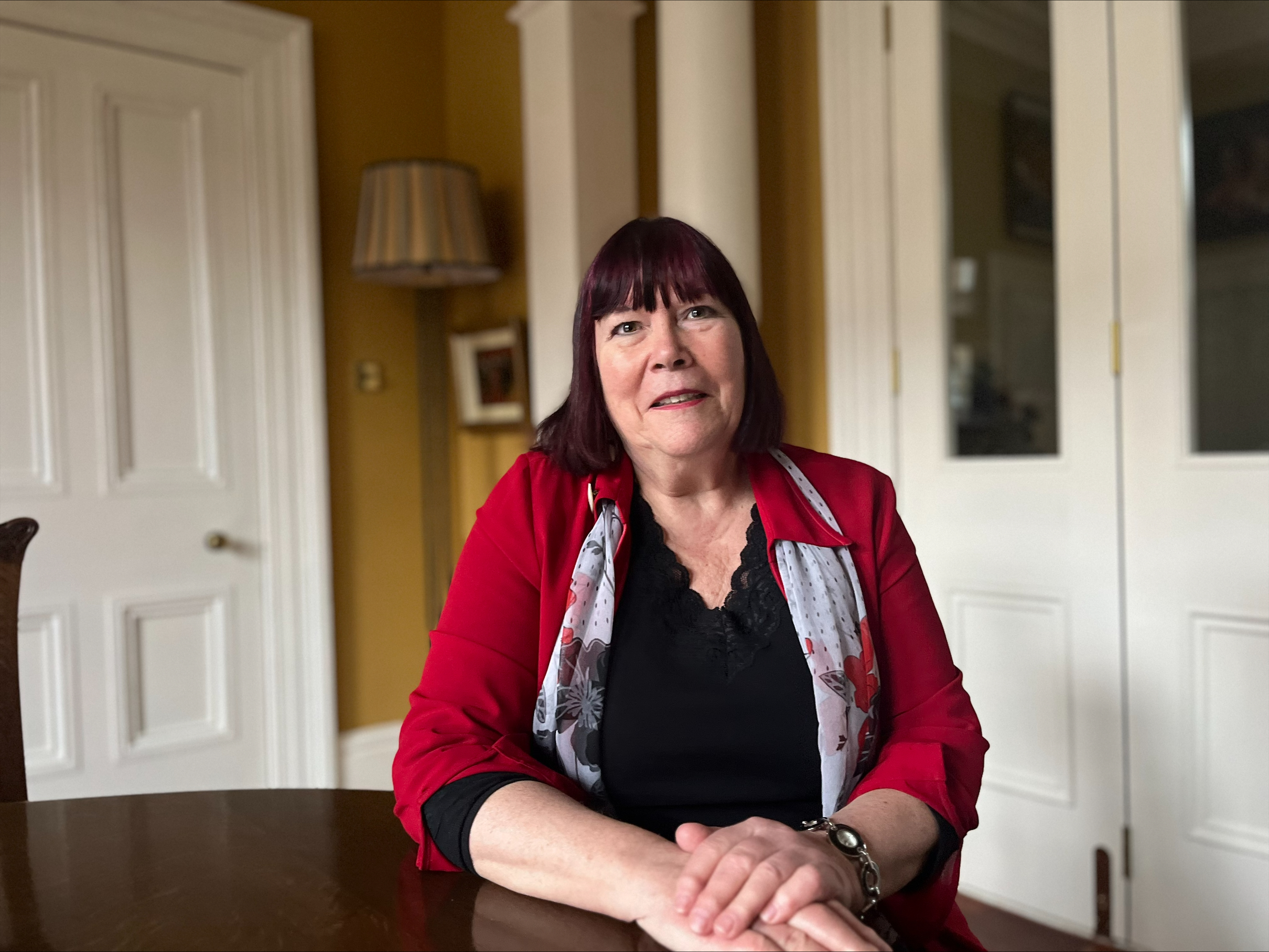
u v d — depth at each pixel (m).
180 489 2.70
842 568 1.09
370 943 0.75
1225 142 1.94
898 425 2.47
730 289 1.06
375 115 3.09
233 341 2.79
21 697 2.44
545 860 0.83
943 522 2.39
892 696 1.10
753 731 1.02
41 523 2.46
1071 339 2.15
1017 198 2.25
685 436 1.03
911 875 0.89
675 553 1.10
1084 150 2.12
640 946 0.75
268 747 2.86
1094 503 2.13
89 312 2.55
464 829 0.89
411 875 0.90
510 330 2.94
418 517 3.21
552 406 2.78
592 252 2.72
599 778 1.02
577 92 2.69
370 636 3.08
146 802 1.13
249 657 2.83
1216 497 1.95
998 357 2.30
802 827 1.01
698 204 2.43
